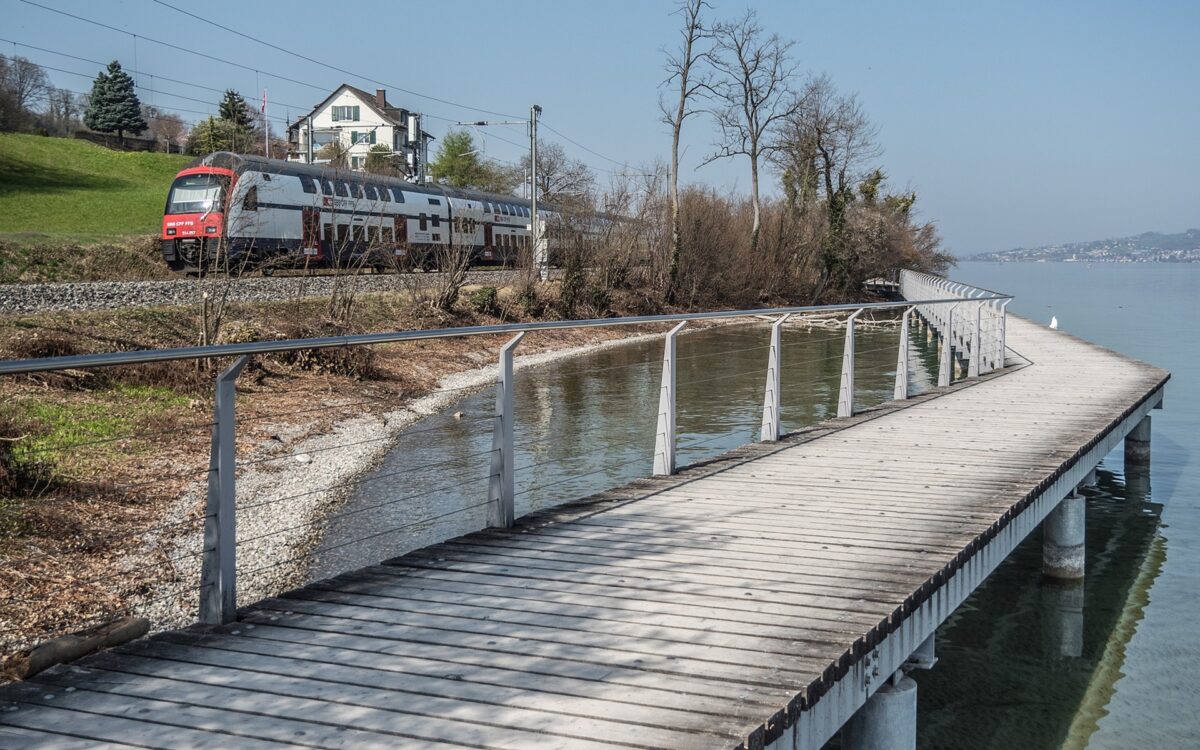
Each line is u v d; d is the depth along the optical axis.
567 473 11.94
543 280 33.44
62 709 3.37
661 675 3.66
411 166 76.62
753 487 7.27
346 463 12.29
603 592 4.72
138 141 65.56
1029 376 15.41
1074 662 7.38
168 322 17.78
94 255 28.38
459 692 3.51
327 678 3.64
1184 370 25.03
